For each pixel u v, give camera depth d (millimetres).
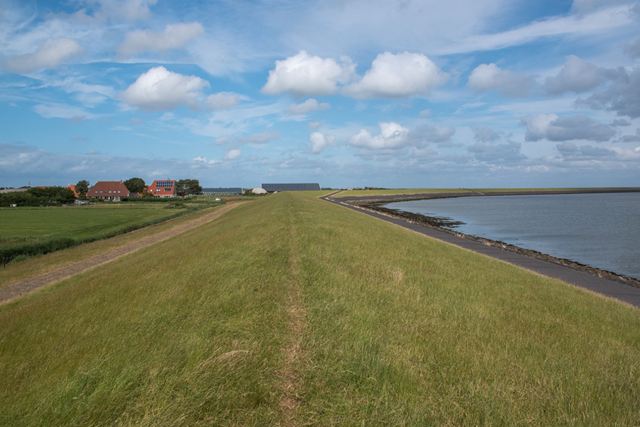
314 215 27938
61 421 4527
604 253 31109
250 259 12023
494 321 7895
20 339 7660
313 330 6508
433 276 11727
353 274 10586
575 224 54250
